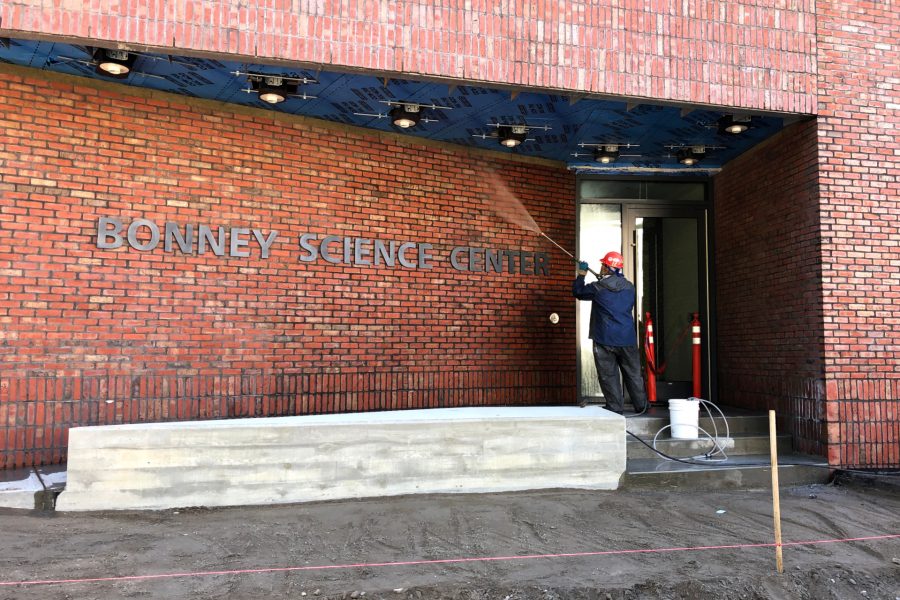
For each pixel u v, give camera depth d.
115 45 5.44
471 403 8.20
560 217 9.07
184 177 6.82
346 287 7.59
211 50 5.59
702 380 9.30
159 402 6.55
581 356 9.14
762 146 8.18
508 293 8.60
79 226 6.33
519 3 6.38
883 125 7.18
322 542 4.66
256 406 6.99
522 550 4.57
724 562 4.39
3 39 5.59
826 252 6.97
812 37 7.11
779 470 6.57
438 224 8.22
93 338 6.33
